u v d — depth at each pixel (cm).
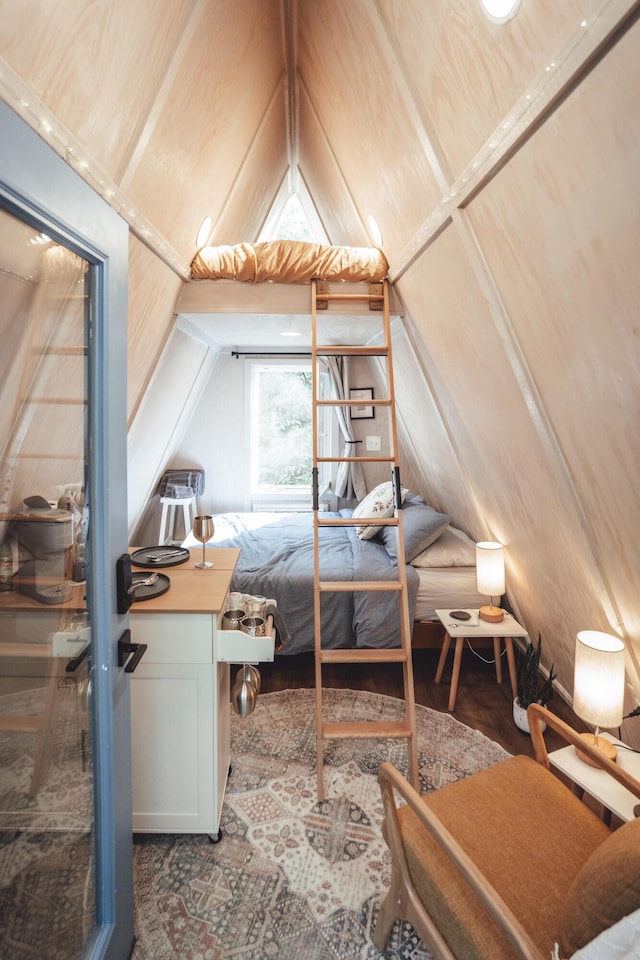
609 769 132
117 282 116
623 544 143
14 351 84
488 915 105
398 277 229
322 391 484
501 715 245
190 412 442
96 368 110
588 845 122
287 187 398
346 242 334
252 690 159
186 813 165
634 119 79
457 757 213
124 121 128
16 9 79
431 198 157
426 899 117
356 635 282
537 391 144
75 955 109
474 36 103
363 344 365
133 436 288
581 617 204
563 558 187
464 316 174
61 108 103
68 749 106
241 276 244
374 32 137
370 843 169
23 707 90
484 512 276
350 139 209
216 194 225
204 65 150
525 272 125
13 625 87
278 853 164
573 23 80
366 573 284
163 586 171
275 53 207
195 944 135
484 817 130
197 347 337
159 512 470
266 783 196
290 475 494
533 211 112
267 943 136
